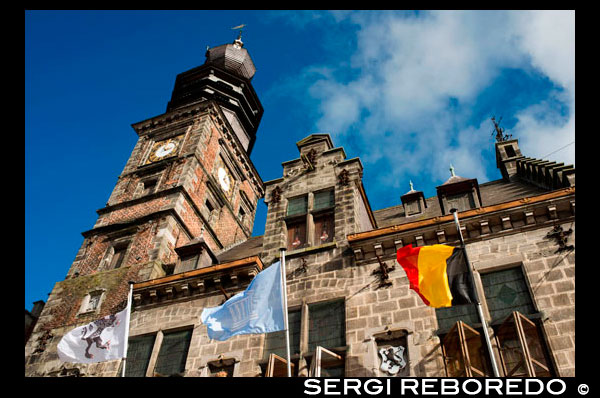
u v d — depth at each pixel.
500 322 13.18
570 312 12.77
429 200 23.08
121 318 16.22
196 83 41.19
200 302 17.91
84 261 25.28
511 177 21.91
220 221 31.66
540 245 14.46
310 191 20.00
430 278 13.45
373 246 16.34
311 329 15.24
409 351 13.46
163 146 33.66
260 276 15.23
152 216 26.28
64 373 18.64
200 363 15.77
